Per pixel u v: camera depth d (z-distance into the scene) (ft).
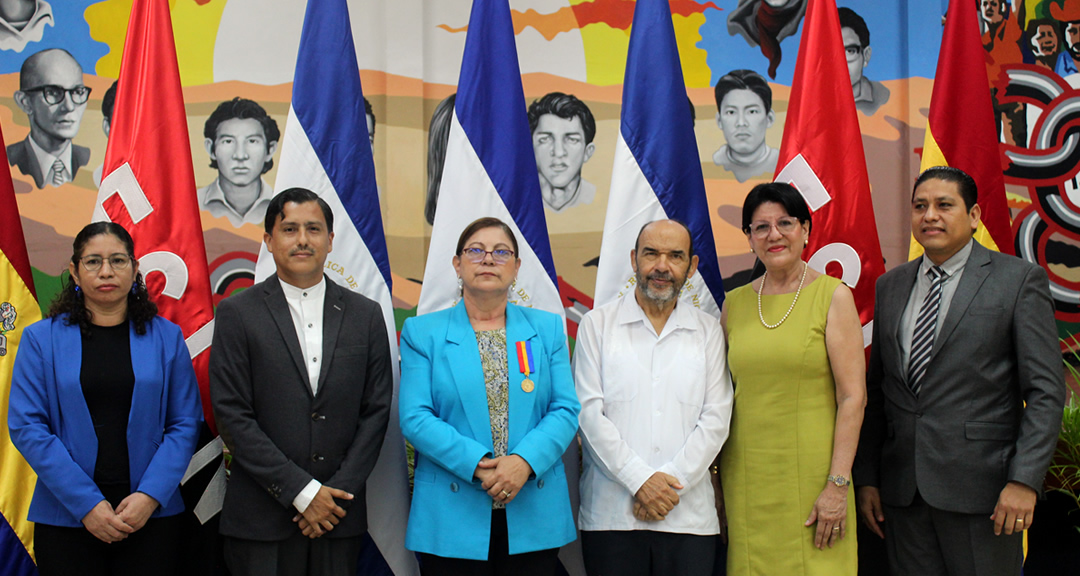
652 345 7.80
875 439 7.96
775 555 7.31
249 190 13.10
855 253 9.09
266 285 7.55
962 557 7.03
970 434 6.98
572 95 13.53
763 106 13.39
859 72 13.32
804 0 13.34
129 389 7.14
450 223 9.13
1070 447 8.68
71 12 12.70
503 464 6.89
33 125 12.59
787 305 7.61
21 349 7.15
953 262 7.41
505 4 9.46
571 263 13.46
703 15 13.46
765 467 7.43
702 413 7.66
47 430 6.92
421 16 13.50
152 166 8.56
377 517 8.44
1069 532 8.62
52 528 6.92
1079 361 12.53
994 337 6.99
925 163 9.41
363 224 9.08
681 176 9.34
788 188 7.69
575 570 8.84
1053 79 12.94
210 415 8.41
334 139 8.99
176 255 8.54
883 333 7.72
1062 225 12.82
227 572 8.41
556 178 13.50
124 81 8.76
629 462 7.37
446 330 7.63
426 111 13.52
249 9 13.17
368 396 7.54
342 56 9.10
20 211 12.50
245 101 13.12
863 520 8.26
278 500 6.88
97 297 7.14
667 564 7.43
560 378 7.57
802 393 7.39
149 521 7.13
